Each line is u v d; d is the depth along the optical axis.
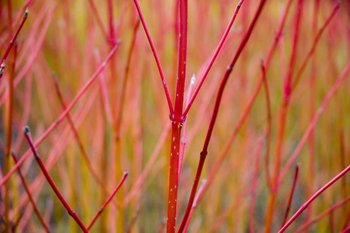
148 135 1.64
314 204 1.34
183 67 0.58
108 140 1.45
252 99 0.85
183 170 1.62
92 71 1.28
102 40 1.50
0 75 0.65
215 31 1.53
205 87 1.38
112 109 0.85
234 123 1.41
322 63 1.74
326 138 1.38
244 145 1.16
